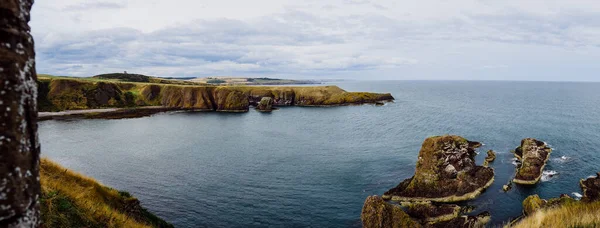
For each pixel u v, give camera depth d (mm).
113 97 137375
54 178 13883
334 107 147500
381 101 162750
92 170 51469
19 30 3791
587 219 9828
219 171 51344
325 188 42938
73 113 114938
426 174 39812
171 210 36781
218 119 114750
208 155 61875
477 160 53719
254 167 53188
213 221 34344
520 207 36000
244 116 122562
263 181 46156
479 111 122375
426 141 42094
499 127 83688
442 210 33781
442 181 39125
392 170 49375
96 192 15344
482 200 37656
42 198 11023
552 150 58125
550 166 48812
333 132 84125
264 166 53688
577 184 42281
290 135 81500
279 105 161500
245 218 35000
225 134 84688
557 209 12719
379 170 49562
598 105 146250
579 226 9695
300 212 36219
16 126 3643
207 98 145375
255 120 111125
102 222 12398
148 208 37062
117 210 15016
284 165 54000
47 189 11797
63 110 121250
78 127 94250
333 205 37750
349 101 157375
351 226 33062
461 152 41219
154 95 149375
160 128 95125
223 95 144375
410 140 70812
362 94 163000
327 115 120188
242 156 60688
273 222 34156
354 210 36375
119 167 53406
